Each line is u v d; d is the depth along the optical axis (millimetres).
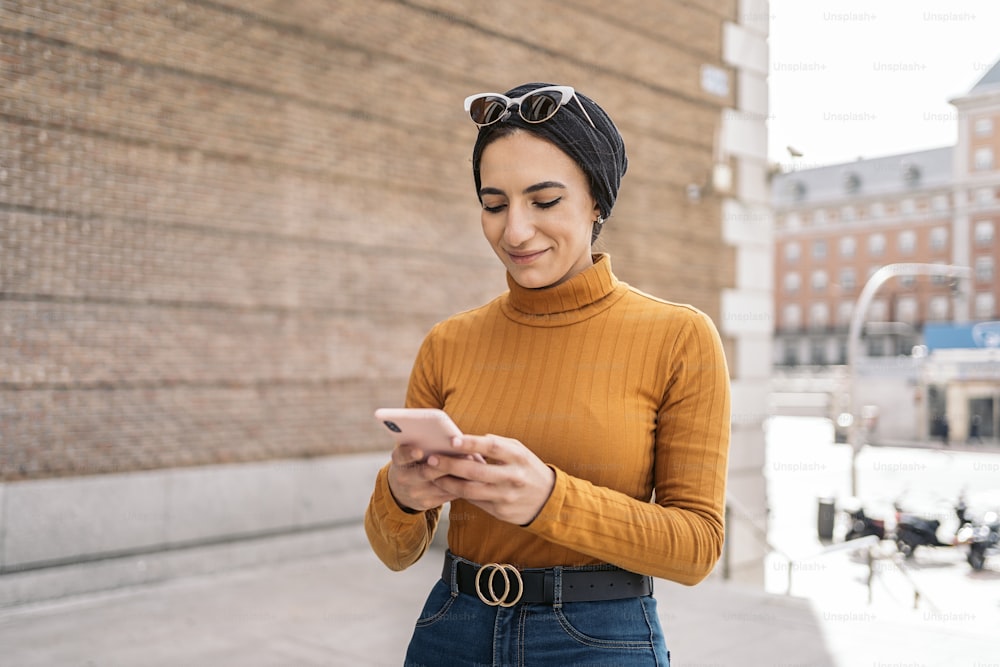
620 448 1181
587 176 1199
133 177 5969
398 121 7512
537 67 8453
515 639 1163
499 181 1180
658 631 1205
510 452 978
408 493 1088
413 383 1471
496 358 1325
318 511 7051
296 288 6918
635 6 9219
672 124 9523
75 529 5684
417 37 7598
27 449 5516
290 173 6848
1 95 5312
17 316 5453
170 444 6219
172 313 6207
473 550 1238
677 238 9477
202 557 6270
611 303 1275
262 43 6641
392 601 5758
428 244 7750
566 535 1028
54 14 5527
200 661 4504
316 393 7082
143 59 5984
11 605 5352
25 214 5473
